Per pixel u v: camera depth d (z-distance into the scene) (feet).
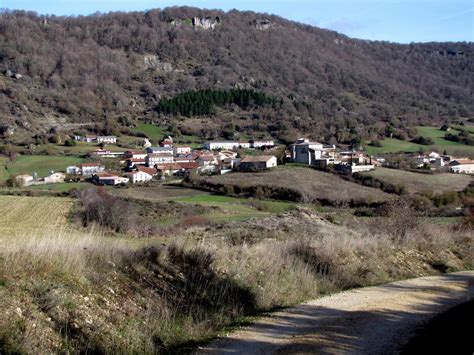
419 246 65.10
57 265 30.96
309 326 32.94
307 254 50.11
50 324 26.23
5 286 26.94
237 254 44.60
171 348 28.58
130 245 39.81
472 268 63.87
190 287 36.50
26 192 185.16
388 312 37.11
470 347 28.40
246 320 34.45
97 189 164.55
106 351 26.55
